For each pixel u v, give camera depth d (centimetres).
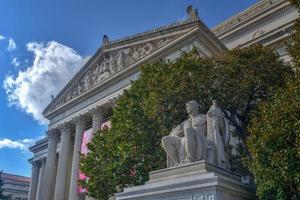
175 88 2309
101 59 6303
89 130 5847
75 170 5706
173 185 1297
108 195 2711
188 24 4675
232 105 2331
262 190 1478
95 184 2756
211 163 1362
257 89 2344
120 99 2933
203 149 1434
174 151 1488
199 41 4519
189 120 1592
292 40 1973
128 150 2547
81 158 3044
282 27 4566
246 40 6188
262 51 2434
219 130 1543
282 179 1480
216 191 1195
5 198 8631
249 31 6238
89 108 6028
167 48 4778
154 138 2530
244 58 2369
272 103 1755
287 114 1562
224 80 2305
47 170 6656
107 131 3066
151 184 1383
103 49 6147
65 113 6644
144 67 2870
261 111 1789
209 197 1198
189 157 1405
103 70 6081
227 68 2319
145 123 2564
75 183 5572
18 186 12075
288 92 1662
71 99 6556
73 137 6756
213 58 2514
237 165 2464
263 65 2345
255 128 1686
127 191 1441
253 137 1672
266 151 1556
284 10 5891
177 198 1277
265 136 1562
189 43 4553
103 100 5775
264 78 2291
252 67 2325
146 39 5344
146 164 2500
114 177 2591
